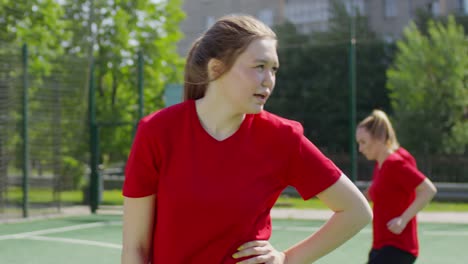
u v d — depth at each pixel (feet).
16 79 40.70
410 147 89.35
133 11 65.05
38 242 32.78
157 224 6.42
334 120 109.81
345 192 6.54
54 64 44.86
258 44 6.16
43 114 43.19
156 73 65.51
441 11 129.18
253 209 6.21
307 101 110.93
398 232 13.16
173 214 6.20
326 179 6.46
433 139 87.97
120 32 63.05
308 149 6.49
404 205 13.56
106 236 34.99
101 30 62.85
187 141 6.25
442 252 29.45
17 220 40.57
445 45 89.92
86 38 57.00
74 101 45.19
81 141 47.80
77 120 45.62
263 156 6.31
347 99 109.81
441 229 36.96
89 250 30.58
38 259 28.17
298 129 6.52
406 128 89.56
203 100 6.44
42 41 53.16
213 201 6.11
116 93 63.82
